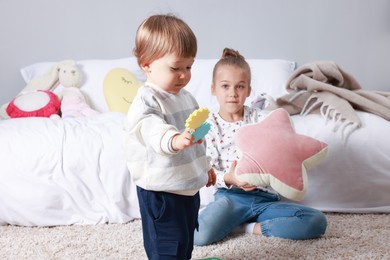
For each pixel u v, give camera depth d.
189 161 1.14
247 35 2.73
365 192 1.79
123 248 1.52
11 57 2.78
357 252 1.43
